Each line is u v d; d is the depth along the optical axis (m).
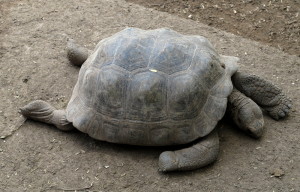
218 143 3.40
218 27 5.41
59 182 3.28
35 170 3.37
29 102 3.93
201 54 3.44
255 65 4.44
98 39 4.73
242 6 5.84
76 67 4.33
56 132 3.67
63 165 3.40
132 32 3.62
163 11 5.68
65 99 3.97
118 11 5.23
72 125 3.59
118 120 3.31
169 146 3.49
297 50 5.03
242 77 3.70
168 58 3.33
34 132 3.66
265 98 3.76
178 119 3.26
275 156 3.47
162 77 3.27
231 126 3.72
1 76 4.17
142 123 3.28
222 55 4.13
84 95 3.46
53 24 4.92
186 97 3.25
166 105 3.27
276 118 3.78
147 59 3.33
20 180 3.30
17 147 3.54
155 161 3.42
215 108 3.34
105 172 3.35
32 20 4.97
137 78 3.28
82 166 3.39
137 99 3.26
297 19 5.57
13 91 4.04
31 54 4.45
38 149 3.52
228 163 3.42
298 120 3.79
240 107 3.50
